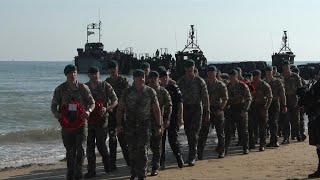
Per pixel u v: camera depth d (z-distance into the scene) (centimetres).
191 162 1027
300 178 865
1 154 1420
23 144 1656
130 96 809
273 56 6222
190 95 1000
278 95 1296
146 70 991
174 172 955
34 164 1212
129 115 810
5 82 8925
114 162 1007
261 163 1049
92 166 939
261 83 1234
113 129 991
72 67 822
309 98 846
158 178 894
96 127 930
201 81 1004
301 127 1438
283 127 1399
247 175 912
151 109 888
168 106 905
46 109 3462
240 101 1174
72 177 832
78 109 812
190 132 1016
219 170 972
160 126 832
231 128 1184
